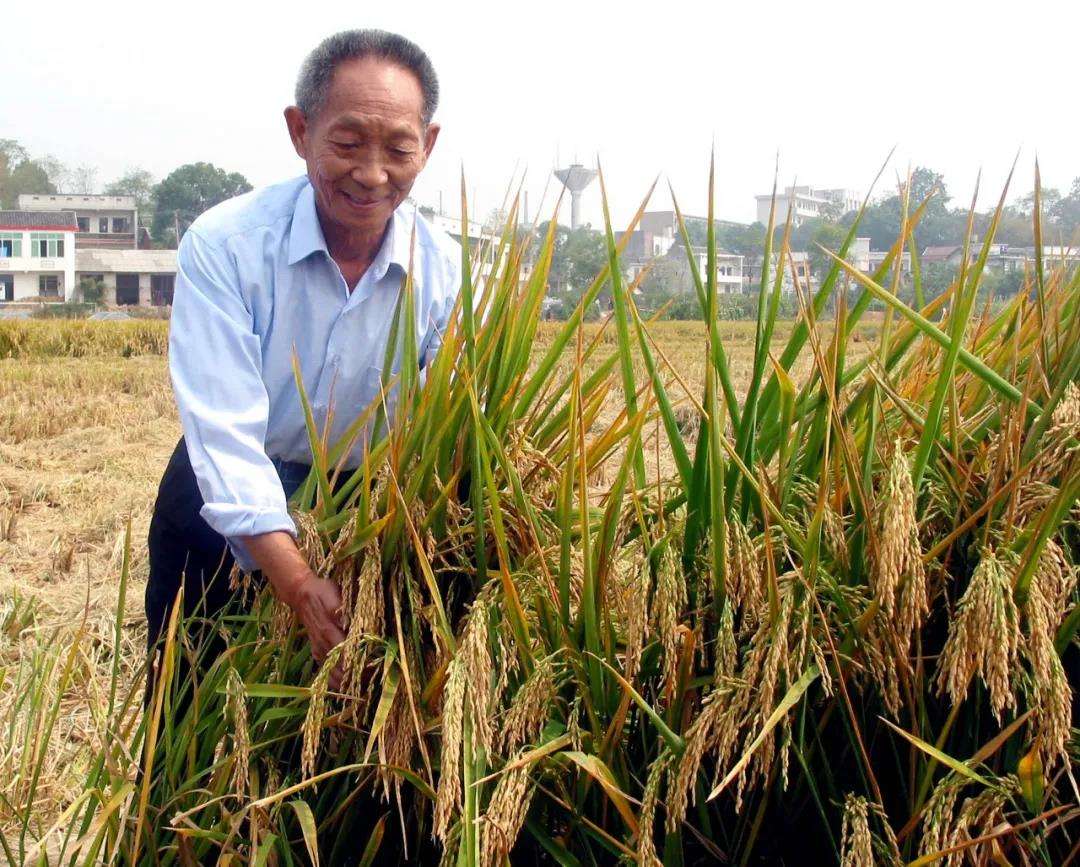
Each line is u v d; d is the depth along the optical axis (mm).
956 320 1738
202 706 2281
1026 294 2127
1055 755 1562
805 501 1932
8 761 2980
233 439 2275
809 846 1993
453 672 1728
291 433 2631
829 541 1798
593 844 2020
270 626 2357
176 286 2391
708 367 1766
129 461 9945
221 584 2805
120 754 2248
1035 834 1692
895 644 1713
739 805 1759
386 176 2256
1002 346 2084
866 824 1615
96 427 12594
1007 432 1755
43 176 121500
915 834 1771
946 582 1848
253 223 2436
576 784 1927
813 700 1892
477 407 1981
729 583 1805
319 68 2236
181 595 2119
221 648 2705
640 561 1939
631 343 2234
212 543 2738
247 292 2424
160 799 2275
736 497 1943
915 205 2303
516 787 1689
